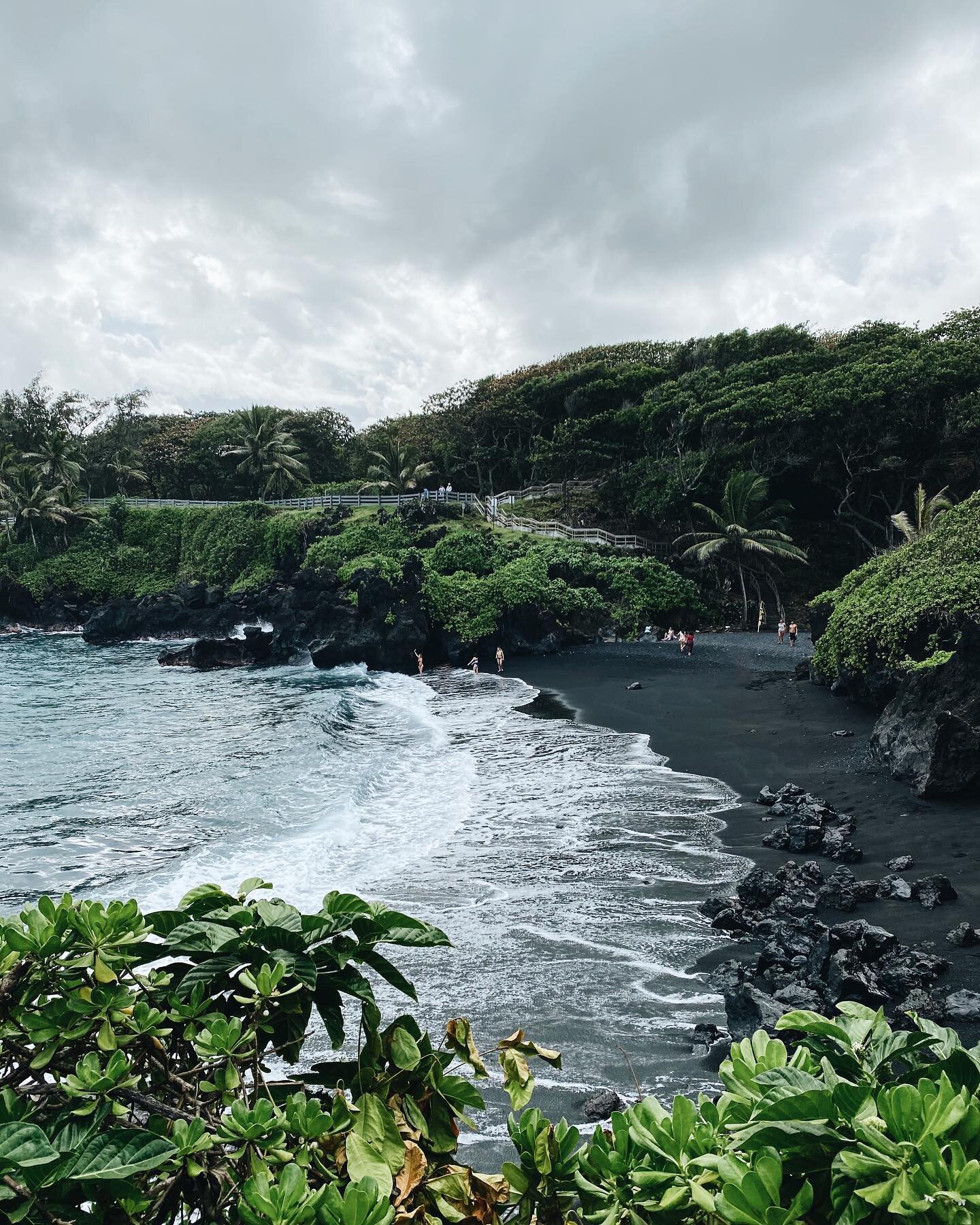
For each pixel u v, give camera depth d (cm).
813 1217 132
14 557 6744
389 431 8656
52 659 4819
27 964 167
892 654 2428
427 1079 182
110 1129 139
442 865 1382
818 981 895
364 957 183
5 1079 158
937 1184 118
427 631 4384
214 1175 150
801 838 1384
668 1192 136
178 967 180
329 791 1914
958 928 1006
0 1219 127
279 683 3878
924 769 1702
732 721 2564
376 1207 136
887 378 4794
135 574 6781
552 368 8169
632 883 1279
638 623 4791
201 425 8950
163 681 3947
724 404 5372
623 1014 884
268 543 6197
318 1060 802
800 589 5250
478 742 2428
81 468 7475
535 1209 164
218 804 1848
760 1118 137
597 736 2470
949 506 4059
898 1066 694
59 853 1532
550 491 6519
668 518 5391
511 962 1017
